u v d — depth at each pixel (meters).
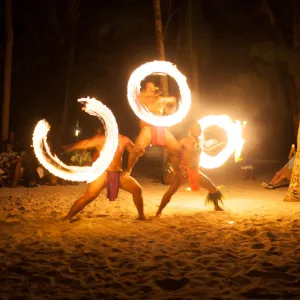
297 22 20.05
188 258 5.73
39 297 4.43
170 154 8.45
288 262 5.48
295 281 4.84
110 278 4.97
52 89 24.25
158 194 12.01
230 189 13.13
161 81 14.63
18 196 11.40
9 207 9.61
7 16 15.20
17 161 13.39
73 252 5.98
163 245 6.32
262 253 5.89
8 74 15.41
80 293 4.54
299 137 10.30
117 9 24.11
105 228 7.34
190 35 18.16
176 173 8.42
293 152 13.03
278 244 6.31
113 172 8.04
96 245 6.34
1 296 4.44
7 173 13.43
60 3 22.78
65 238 6.67
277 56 23.05
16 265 5.39
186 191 12.61
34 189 12.95
